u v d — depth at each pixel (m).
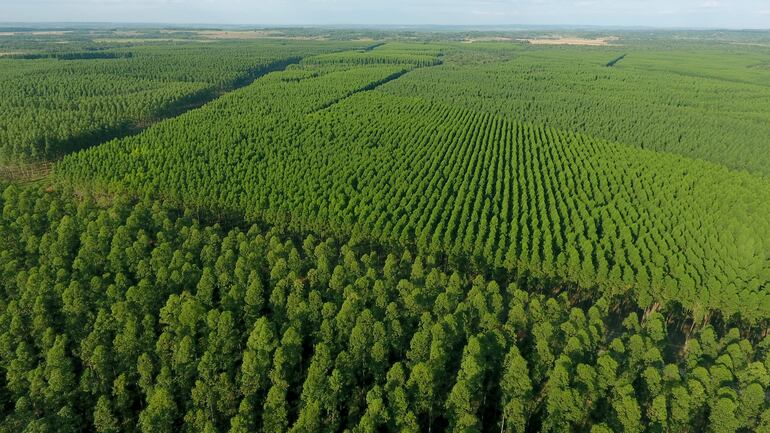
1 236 75.44
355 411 51.75
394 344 56.62
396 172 110.50
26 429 45.16
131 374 53.09
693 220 89.81
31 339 58.34
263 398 52.38
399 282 64.69
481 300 60.38
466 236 80.50
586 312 77.50
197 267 68.56
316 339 58.38
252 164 112.69
